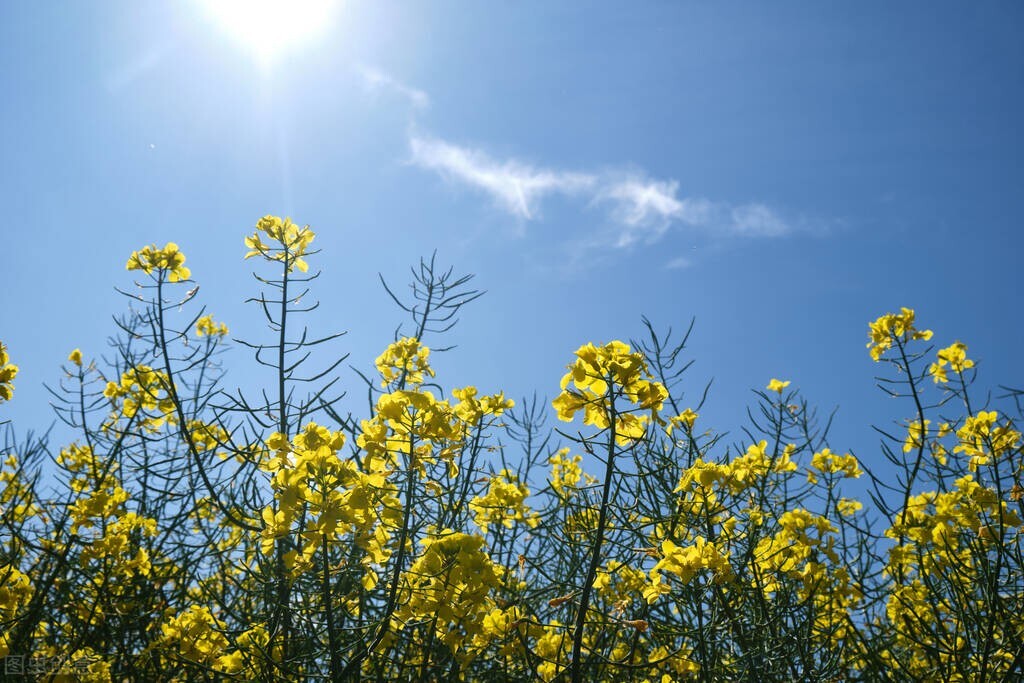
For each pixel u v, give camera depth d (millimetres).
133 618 875
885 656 924
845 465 1031
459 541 716
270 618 798
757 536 896
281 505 687
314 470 697
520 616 773
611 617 750
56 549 931
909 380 1003
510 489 876
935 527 877
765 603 881
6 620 815
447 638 707
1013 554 788
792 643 854
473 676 819
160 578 905
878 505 907
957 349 1005
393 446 713
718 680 828
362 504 684
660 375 955
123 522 945
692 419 930
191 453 871
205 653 780
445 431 711
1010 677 744
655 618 867
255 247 866
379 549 724
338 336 852
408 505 714
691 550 729
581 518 854
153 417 1054
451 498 822
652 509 836
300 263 869
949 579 801
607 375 656
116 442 1017
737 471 925
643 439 663
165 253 919
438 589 702
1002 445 836
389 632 735
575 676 667
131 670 823
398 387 974
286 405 816
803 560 914
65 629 889
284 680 750
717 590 842
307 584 796
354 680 746
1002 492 817
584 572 863
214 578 953
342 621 807
